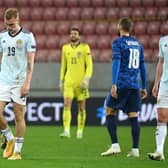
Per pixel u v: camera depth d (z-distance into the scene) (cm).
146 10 6638
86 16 6600
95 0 6712
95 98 5266
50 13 6619
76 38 4269
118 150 3102
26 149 3428
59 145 3688
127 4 6700
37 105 5259
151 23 6488
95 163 2775
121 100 3048
